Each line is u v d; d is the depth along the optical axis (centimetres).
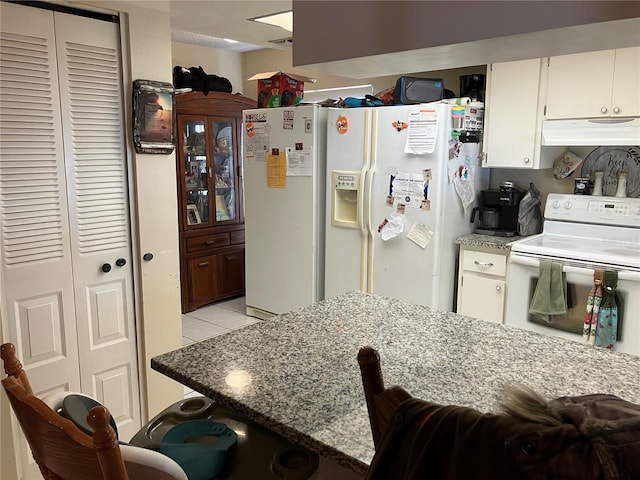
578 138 299
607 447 56
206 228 449
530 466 56
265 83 422
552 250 283
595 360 138
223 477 117
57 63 204
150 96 230
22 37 193
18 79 193
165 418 142
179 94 414
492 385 122
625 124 284
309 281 389
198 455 115
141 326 245
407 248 334
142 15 225
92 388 232
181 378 127
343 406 112
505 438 58
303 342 150
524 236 336
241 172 473
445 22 59
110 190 227
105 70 219
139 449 96
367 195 344
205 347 146
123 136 228
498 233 338
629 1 47
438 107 309
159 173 242
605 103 288
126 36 222
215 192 456
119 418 244
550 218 337
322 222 387
